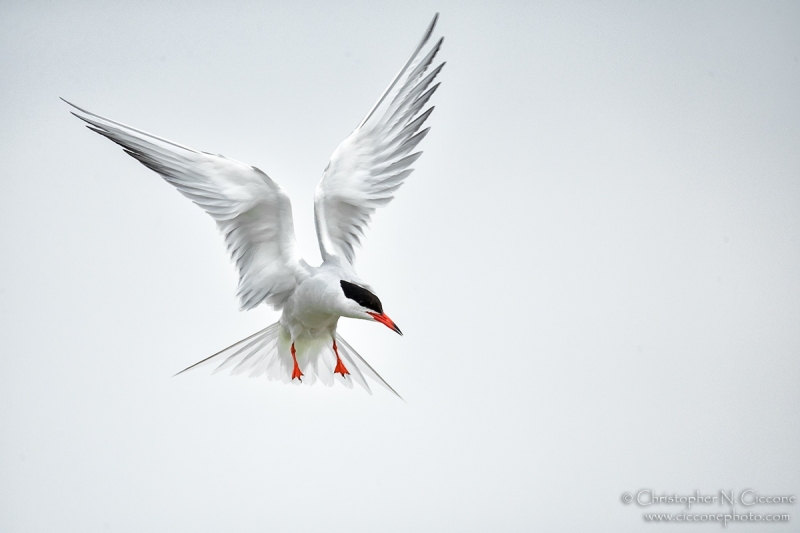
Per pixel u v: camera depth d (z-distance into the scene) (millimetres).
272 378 10516
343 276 9703
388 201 10492
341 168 10242
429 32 10484
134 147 9273
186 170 9375
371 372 10562
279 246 9789
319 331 10227
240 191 9422
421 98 10477
